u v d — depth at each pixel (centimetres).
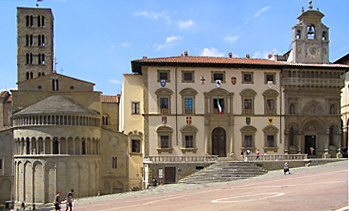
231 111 8338
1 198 8694
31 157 7906
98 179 8419
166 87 8212
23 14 10706
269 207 3234
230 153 8250
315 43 8856
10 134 8750
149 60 8144
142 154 8469
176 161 7562
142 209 4094
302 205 3150
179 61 8150
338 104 8700
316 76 8625
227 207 3506
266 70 8512
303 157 7969
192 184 6956
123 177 8519
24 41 10650
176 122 8175
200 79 8325
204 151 8206
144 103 8131
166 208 3947
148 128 8106
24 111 8175
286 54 9919
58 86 8950
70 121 8044
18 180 8181
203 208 3612
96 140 8450
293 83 8494
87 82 9025
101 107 9769
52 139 7894
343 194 3481
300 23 8831
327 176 5359
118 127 10388
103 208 4853
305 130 8675
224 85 8381
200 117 8262
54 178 7819
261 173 7288
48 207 7169
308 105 8588
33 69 10612
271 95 8456
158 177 7475
